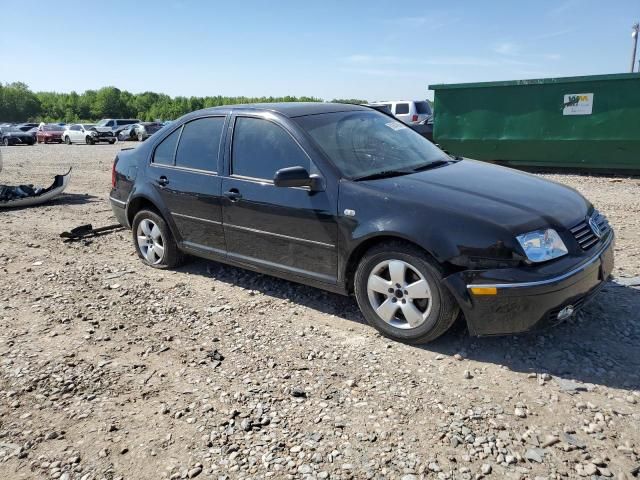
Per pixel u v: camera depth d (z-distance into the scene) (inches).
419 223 137.6
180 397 127.4
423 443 107.2
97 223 320.2
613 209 307.9
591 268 135.2
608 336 146.7
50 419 121.0
